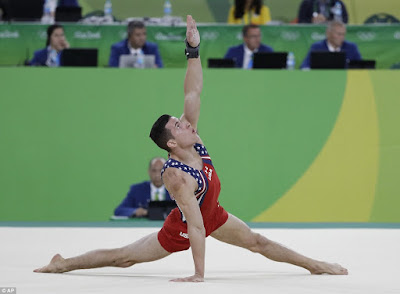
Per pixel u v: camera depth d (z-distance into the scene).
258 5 35.31
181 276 12.25
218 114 25.66
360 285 10.77
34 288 10.16
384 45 31.80
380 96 25.72
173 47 31.19
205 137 25.66
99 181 25.66
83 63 27.03
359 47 31.86
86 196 25.66
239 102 25.72
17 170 25.70
